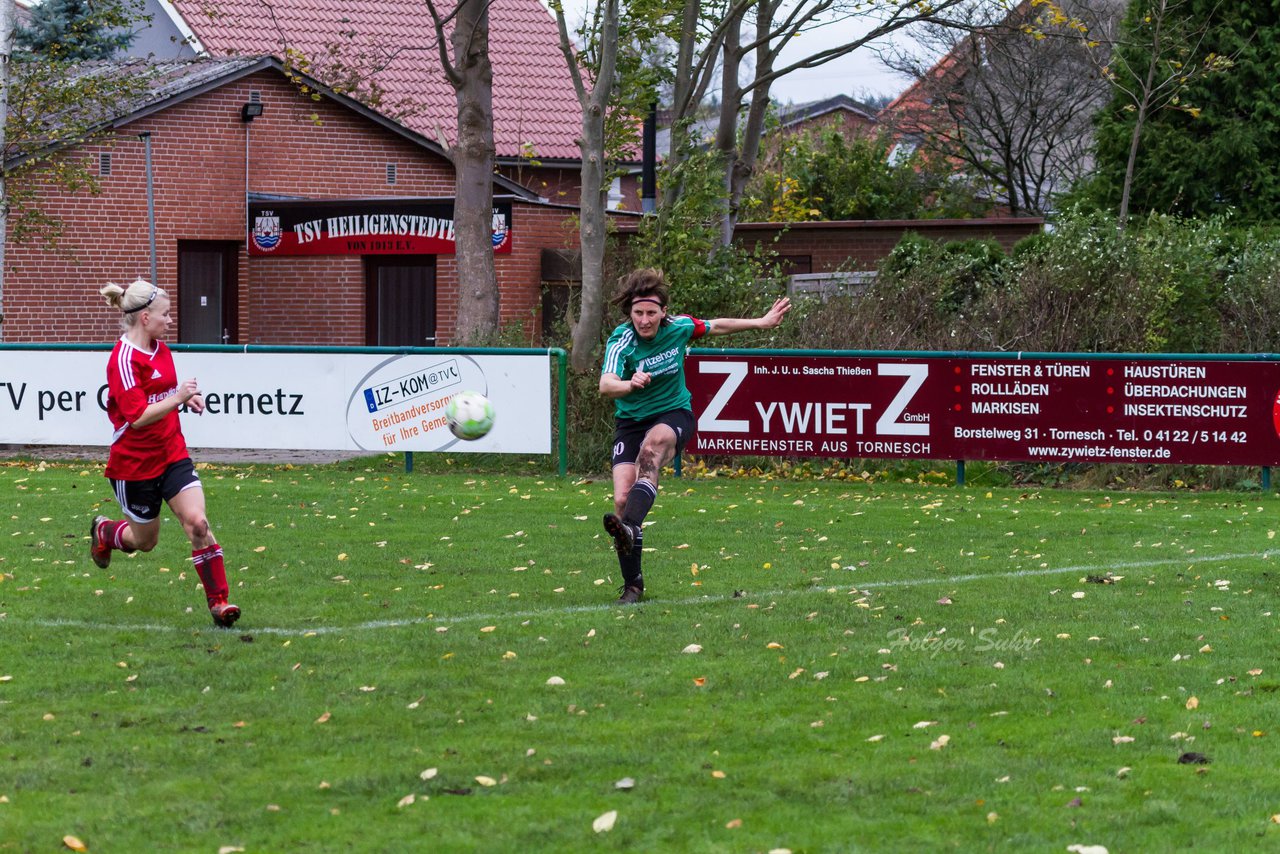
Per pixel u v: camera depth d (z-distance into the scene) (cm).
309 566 3666
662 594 3303
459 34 7644
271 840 1727
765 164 16862
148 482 2923
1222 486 5753
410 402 5975
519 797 1883
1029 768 1992
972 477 5991
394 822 1789
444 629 2897
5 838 1731
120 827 1772
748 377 5791
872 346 6712
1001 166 16712
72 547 3922
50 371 6194
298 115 9962
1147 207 12631
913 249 9094
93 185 8556
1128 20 12588
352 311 9575
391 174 10362
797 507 4922
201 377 6088
